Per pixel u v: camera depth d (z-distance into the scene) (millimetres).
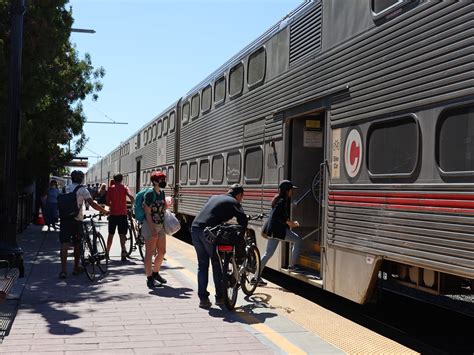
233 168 11391
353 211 6688
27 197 19578
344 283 6832
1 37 12133
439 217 5184
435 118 5309
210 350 5379
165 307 7234
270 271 11328
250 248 8297
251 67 10602
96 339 5699
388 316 7582
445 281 5621
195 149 14867
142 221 8852
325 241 7340
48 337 5742
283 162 8883
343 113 7047
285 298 8211
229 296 7223
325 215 7379
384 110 6133
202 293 7277
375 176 6262
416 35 5660
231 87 11844
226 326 6320
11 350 5277
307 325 6566
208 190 13281
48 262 11242
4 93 11875
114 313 6855
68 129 20125
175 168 17391
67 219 9297
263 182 9680
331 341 5910
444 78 5211
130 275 9805
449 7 5203
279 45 9266
